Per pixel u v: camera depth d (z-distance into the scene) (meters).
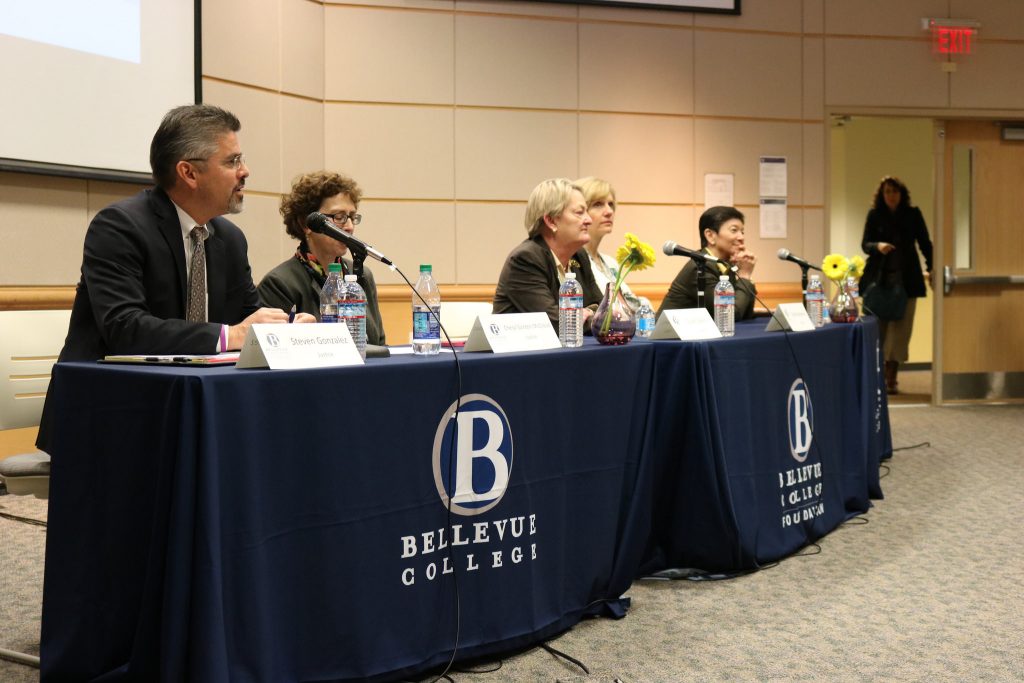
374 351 2.13
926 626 2.43
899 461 4.99
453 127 6.02
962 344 7.40
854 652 2.24
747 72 6.65
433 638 2.01
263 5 5.26
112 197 4.49
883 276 7.52
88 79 4.29
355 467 1.83
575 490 2.38
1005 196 7.34
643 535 2.58
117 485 1.72
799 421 3.22
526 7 6.14
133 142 4.52
